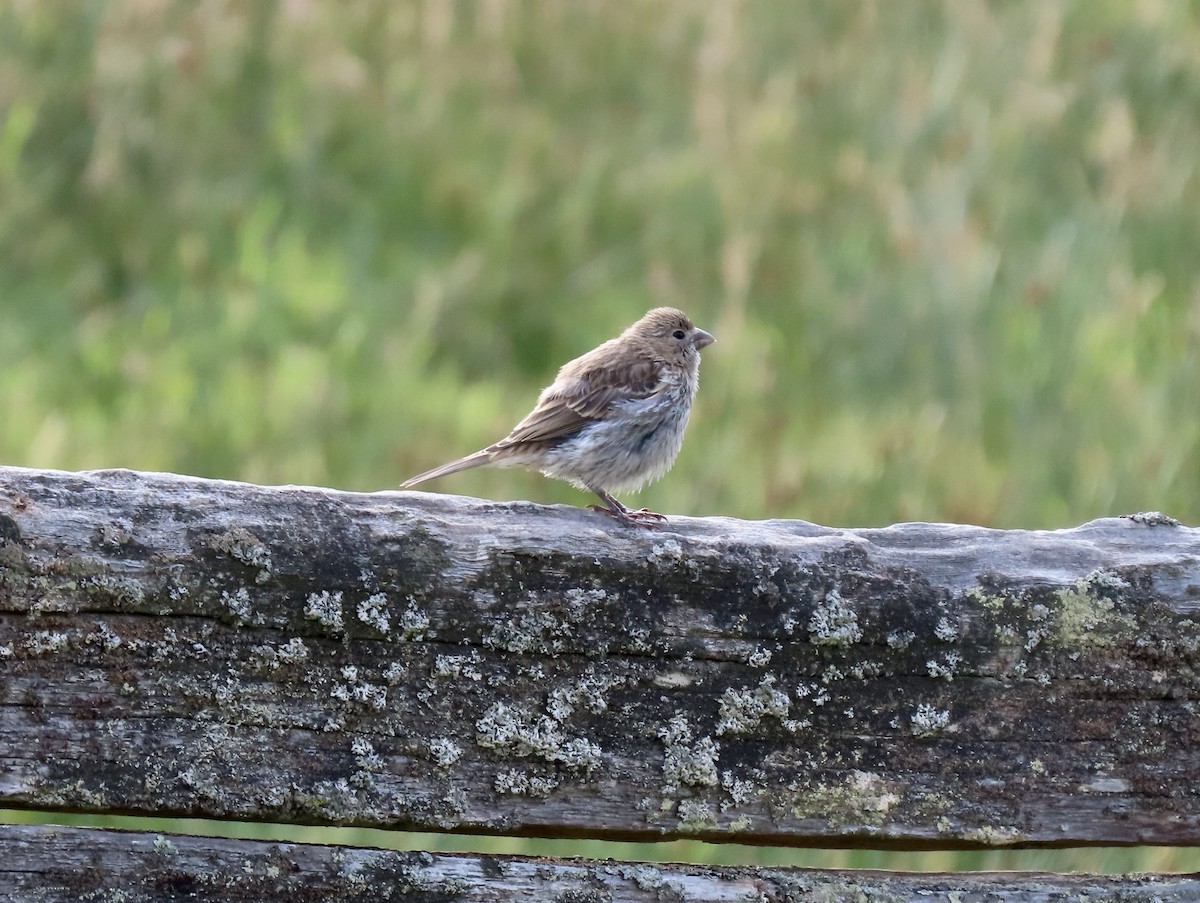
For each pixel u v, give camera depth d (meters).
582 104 15.73
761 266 13.37
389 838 7.86
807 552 4.74
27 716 4.27
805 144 14.73
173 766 4.35
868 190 14.05
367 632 4.48
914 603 4.73
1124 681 4.79
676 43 16.30
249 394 11.78
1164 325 12.55
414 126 15.05
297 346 12.60
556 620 4.58
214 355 12.50
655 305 13.23
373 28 15.91
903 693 4.72
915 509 10.62
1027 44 15.50
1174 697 4.80
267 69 15.20
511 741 4.54
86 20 14.98
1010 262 13.23
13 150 13.94
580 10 16.38
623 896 4.59
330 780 4.44
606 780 4.59
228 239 13.81
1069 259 12.88
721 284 13.39
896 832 4.70
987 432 11.53
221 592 4.39
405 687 4.50
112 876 4.36
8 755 4.25
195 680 4.37
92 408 11.84
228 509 4.45
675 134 15.29
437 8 15.95
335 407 11.73
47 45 14.86
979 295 12.61
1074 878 4.83
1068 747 4.76
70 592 4.29
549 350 13.25
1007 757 4.74
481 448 11.65
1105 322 12.20
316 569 4.45
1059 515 10.54
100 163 13.69
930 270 12.88
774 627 4.67
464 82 15.57
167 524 4.39
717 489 10.90
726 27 15.76
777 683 4.67
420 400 12.08
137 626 4.34
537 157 14.83
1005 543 4.91
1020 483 10.75
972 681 4.74
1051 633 4.77
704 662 4.65
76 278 13.23
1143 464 10.51
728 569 4.67
